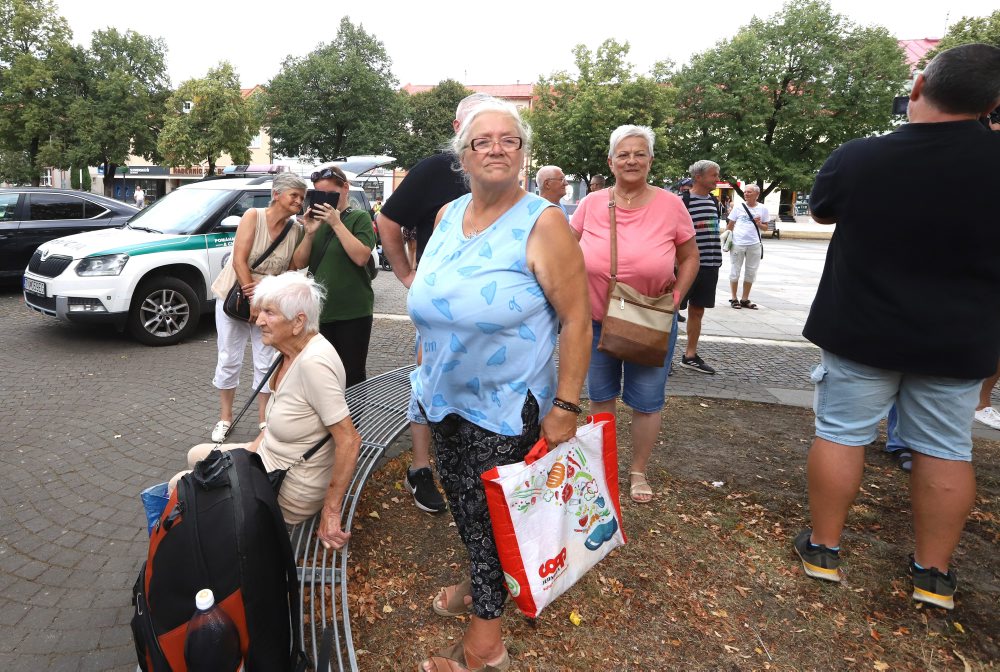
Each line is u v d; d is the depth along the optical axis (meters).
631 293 2.98
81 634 2.30
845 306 2.32
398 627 2.30
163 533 1.72
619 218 3.13
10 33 32.50
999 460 3.98
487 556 1.95
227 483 1.77
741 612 2.43
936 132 2.10
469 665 2.03
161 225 6.86
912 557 2.66
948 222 2.08
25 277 6.48
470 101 2.29
